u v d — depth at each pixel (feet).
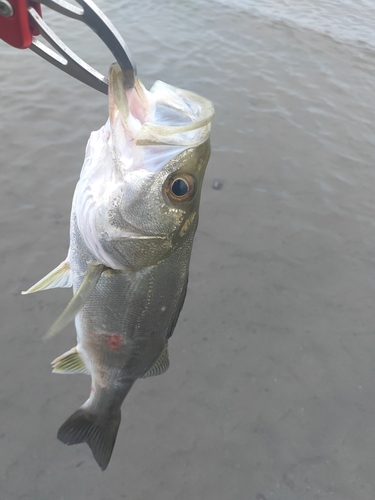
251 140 3.19
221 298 2.14
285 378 1.85
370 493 1.54
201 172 0.91
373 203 2.81
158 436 1.63
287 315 2.10
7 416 1.60
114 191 0.89
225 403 1.74
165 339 1.07
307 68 4.29
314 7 5.93
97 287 0.97
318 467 1.59
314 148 3.21
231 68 4.07
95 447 1.13
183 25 4.73
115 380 1.07
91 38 3.92
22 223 2.26
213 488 1.51
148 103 0.88
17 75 3.38
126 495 1.47
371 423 1.74
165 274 0.97
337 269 2.35
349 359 1.94
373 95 3.99
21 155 2.65
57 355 1.79
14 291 1.97
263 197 2.73
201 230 2.47
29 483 1.46
